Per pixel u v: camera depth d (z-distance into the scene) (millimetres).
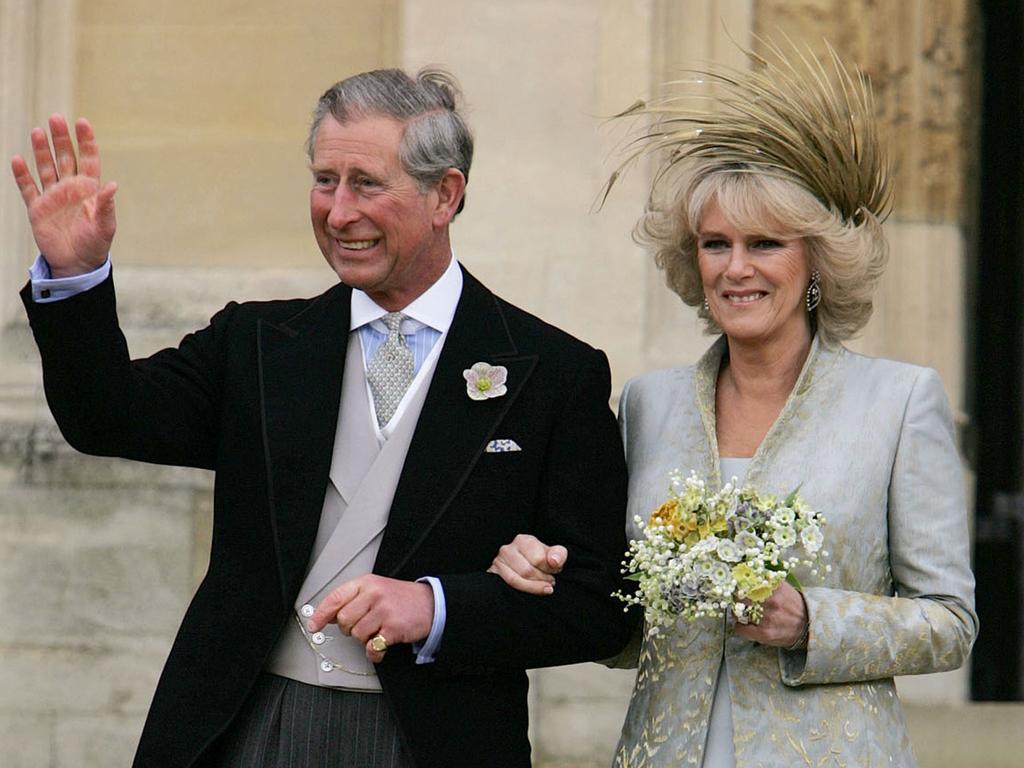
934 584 12219
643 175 21578
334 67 22562
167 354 13180
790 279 12625
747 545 11617
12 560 21797
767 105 12773
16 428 21859
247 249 22562
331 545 12422
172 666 12492
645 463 13086
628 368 21578
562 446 12750
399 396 12820
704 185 12602
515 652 12164
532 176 21734
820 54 22203
